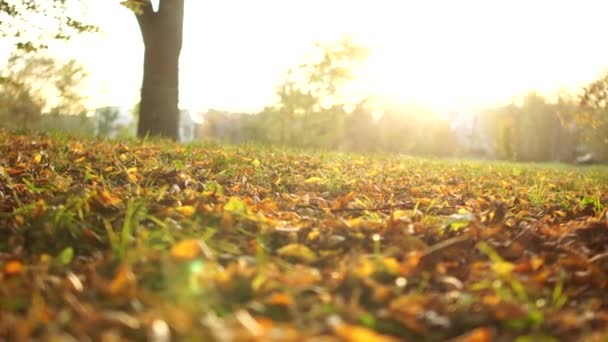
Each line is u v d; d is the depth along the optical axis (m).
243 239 1.47
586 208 2.21
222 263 1.31
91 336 0.86
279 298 1.03
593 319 1.06
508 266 1.23
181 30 6.91
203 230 1.51
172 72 6.87
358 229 1.56
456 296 1.12
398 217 1.74
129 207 1.44
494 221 1.82
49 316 0.92
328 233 1.52
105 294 1.03
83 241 1.45
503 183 3.23
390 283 1.20
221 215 1.58
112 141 4.52
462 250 1.45
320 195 2.47
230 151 4.18
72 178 2.37
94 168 2.64
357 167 3.89
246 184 2.47
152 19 6.78
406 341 0.96
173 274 1.10
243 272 1.14
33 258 1.32
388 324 1.00
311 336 0.88
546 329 1.02
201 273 1.10
